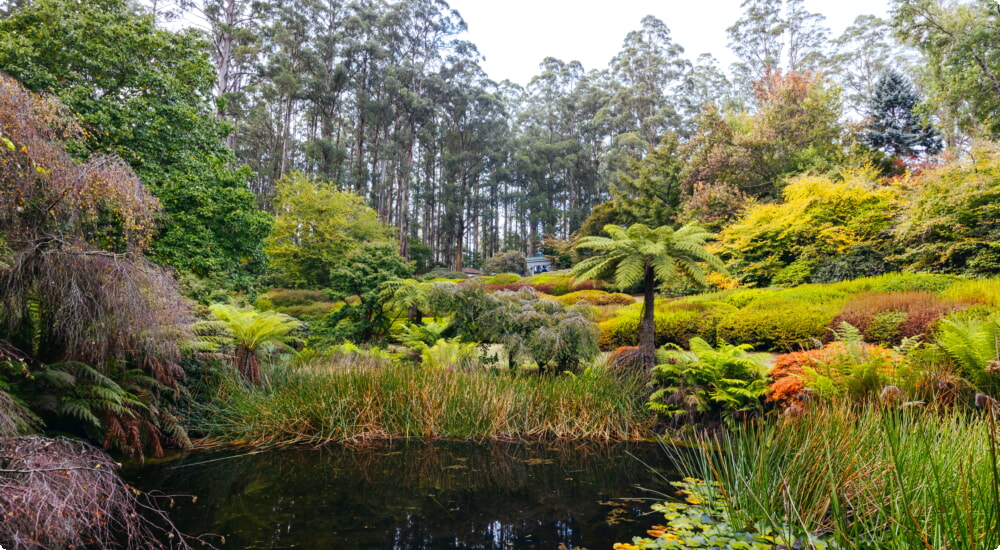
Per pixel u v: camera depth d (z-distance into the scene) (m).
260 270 12.55
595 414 6.12
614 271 7.21
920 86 30.52
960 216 10.22
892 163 18.72
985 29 17.62
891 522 2.49
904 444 3.02
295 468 4.64
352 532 3.17
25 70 8.98
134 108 10.16
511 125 58.28
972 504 2.31
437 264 45.41
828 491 3.12
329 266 20.73
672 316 10.17
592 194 52.03
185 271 9.73
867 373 4.77
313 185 21.83
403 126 40.97
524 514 3.51
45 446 2.69
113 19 10.48
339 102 40.09
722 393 5.59
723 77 48.38
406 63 41.91
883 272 11.72
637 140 42.25
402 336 10.03
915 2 19.03
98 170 3.99
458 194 44.47
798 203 13.82
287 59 35.00
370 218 25.97
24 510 2.19
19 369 3.65
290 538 3.07
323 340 10.95
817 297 9.93
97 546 2.76
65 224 3.94
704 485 4.00
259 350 7.53
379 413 6.00
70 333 3.81
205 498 3.79
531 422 6.20
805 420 3.85
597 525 3.28
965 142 20.73
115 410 4.19
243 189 11.78
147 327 4.07
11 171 3.40
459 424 5.95
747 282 14.93
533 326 7.90
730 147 19.83
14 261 3.53
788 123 19.19
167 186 9.98
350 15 40.78
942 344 5.04
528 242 54.31
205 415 5.90
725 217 18.20
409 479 4.35
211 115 12.55
